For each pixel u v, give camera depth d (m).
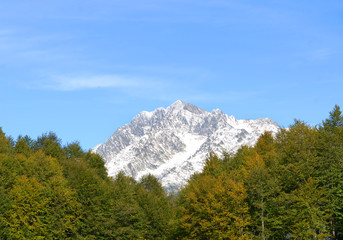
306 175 69.19
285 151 76.44
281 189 71.56
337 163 69.00
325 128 79.38
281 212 66.69
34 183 81.00
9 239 70.06
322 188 66.69
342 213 64.75
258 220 69.44
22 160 88.56
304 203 63.75
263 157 84.75
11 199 74.75
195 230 73.94
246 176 74.00
